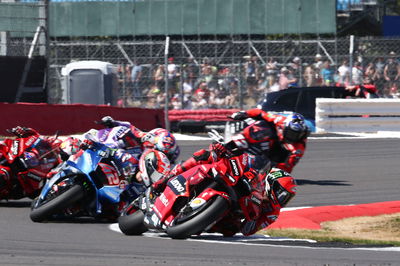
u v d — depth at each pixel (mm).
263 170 26000
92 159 28828
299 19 94812
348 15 103438
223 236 26312
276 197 26172
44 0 72062
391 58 77062
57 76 80812
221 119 74938
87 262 19375
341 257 21250
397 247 24172
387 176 47125
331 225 32094
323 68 76938
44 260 19609
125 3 96312
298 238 26750
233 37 96188
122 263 19312
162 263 19422
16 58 70938
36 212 28641
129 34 96562
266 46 79438
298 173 48062
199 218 24016
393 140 64750
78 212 30000
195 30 96500
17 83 70938
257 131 30469
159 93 78188
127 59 80250
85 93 77125
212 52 80562
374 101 68500
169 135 29156
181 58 76750
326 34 94500
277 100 67750
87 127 65250
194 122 71500
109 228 28031
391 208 35688
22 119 61469
